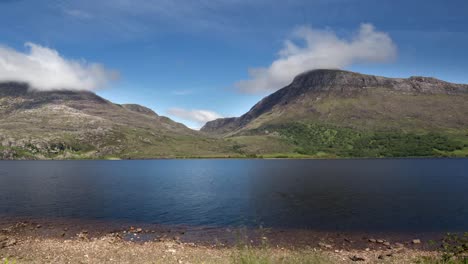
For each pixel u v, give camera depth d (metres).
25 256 32.97
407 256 34.38
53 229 47.34
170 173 172.50
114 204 69.88
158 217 56.62
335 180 123.50
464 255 28.50
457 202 71.19
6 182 119.00
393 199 76.12
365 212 60.56
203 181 125.56
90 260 31.94
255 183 115.69
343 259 33.16
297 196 81.94
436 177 134.00
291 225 50.53
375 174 151.25
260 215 58.25
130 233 45.31
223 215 58.34
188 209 64.12
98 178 139.62
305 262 26.16
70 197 80.25
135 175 158.12
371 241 41.44
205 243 40.00
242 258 22.70
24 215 57.41
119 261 31.89
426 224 50.91
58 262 30.95
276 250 37.09
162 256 33.75
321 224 51.09
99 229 47.75
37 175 154.50
